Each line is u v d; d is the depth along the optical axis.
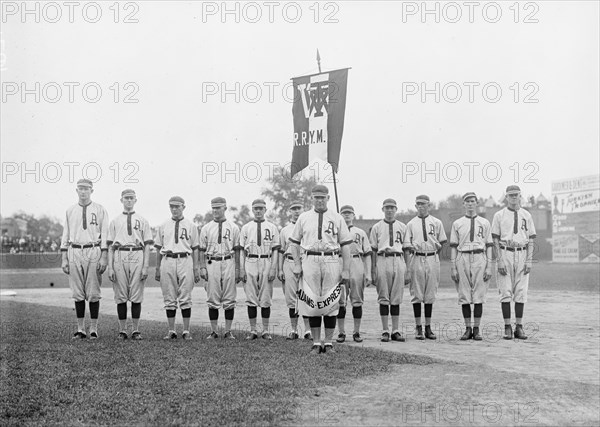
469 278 11.45
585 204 45.66
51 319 14.61
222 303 11.65
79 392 6.92
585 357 9.48
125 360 8.60
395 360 8.87
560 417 6.37
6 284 32.44
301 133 12.98
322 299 9.35
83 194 11.26
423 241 11.56
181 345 10.05
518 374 8.16
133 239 11.30
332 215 9.53
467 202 11.45
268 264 11.59
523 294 11.52
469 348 10.36
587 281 29.09
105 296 24.55
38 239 54.59
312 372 7.88
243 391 6.93
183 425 5.79
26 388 7.09
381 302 11.42
